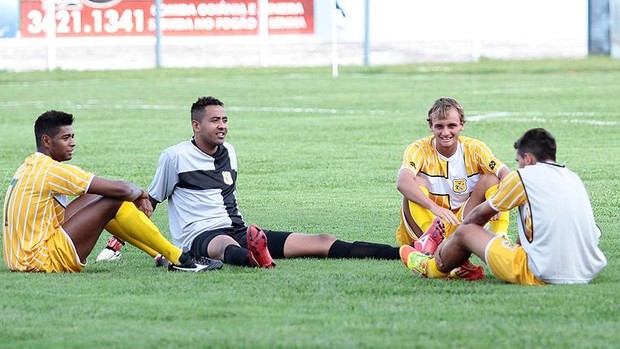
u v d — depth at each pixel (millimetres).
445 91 87625
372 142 54969
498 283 21859
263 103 79688
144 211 24297
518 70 109812
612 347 16547
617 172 42281
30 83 104000
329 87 94750
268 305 19953
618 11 125750
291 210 34594
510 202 21453
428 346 16703
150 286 21953
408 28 131500
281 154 50312
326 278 22609
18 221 23719
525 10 133125
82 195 24453
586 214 21453
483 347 16594
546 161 21719
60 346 17172
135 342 17234
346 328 17938
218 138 25531
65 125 24297
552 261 21234
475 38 130125
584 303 19547
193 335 17594
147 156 50594
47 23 121500
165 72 115750
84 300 20625
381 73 111375
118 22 124188
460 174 26000
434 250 23875
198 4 125250
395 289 21297
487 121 63656
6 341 17594
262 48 126188
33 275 23344
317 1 127188
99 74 114000
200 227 25438
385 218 32875
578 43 133000
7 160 49875
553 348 16531
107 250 25953
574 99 77500
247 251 24188
